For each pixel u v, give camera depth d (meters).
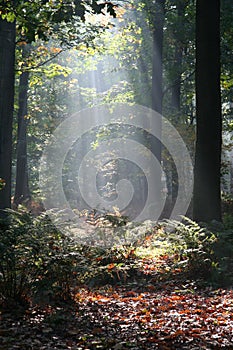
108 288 12.27
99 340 7.96
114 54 32.59
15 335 7.94
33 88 38.59
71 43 22.42
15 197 35.50
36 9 15.95
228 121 41.09
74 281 11.40
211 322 8.96
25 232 10.13
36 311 9.32
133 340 8.05
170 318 9.34
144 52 32.19
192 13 29.88
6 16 14.84
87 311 9.72
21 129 35.62
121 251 14.27
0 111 18.97
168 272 13.20
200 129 15.95
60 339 8.01
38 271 9.98
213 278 12.35
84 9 13.26
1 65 18.95
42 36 14.73
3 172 18.86
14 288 9.53
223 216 22.41
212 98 15.88
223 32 26.67
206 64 15.88
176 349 7.61
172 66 32.22
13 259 9.38
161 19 27.91
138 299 11.03
